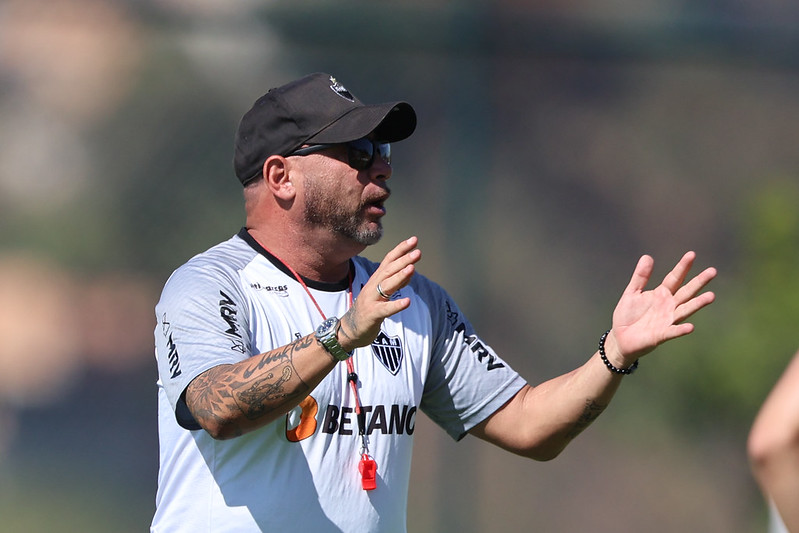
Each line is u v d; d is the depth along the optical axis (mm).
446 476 24812
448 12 25609
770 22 26672
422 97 25750
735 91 27250
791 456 5098
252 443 9484
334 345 8602
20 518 24891
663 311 9828
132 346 26188
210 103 26312
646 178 27125
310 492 9547
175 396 9164
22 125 26062
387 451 10000
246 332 9555
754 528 25984
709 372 26203
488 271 26141
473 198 26016
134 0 26203
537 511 25406
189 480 9633
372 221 10391
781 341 26062
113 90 26250
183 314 9438
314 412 9617
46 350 25828
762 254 26844
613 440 26344
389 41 25578
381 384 10023
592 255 26797
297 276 10266
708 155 27469
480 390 10852
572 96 26656
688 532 26328
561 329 26328
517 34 25969
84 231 26203
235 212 26562
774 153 27297
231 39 26047
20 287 25922
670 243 27188
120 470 25641
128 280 26250
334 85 10531
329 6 25578
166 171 26391
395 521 10031
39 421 25547
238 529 9422
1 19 25969
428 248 25891
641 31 26453
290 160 10227
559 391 10562
